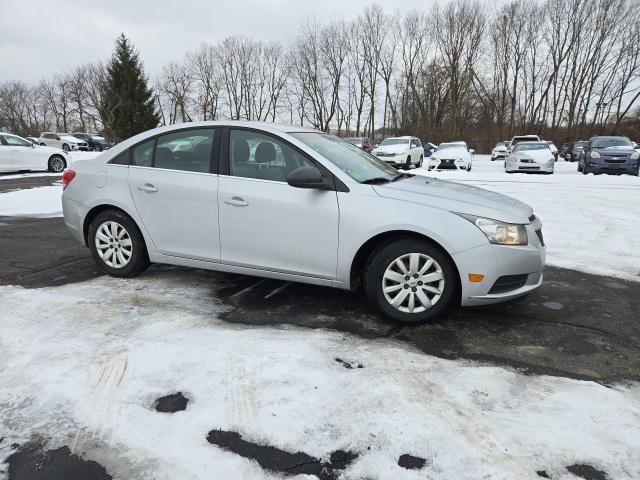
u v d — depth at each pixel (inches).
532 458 83.0
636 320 146.3
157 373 108.0
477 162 1222.3
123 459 82.2
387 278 137.3
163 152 165.3
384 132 2206.0
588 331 137.3
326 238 140.3
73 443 85.9
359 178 144.6
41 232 259.4
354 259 139.9
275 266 148.9
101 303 150.3
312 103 2225.6
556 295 167.5
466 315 147.0
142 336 126.6
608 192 461.4
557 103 1935.3
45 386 102.3
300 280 147.7
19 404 96.5
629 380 110.5
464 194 144.9
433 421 92.4
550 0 1844.2
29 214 324.2
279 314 144.5
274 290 165.6
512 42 1935.3
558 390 104.7
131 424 91.0
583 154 733.3
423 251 133.6
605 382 109.3
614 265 206.4
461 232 130.1
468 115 1973.4
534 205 372.8
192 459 82.2
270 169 149.6
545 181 568.7
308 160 145.4
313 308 149.9
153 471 79.6
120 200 167.3
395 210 134.2
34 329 130.0
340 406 96.7
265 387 102.9
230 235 152.4
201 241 157.6
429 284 135.3
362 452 84.1
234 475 78.8
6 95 2972.4
